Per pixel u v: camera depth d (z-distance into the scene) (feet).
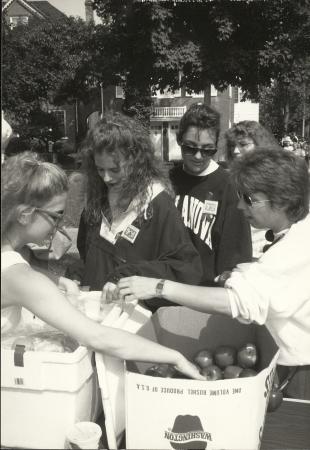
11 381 4.33
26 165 5.03
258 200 5.35
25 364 4.27
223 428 4.29
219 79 46.29
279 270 5.03
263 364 5.16
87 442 4.14
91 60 60.03
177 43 44.34
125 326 5.10
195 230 8.82
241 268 5.43
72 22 64.28
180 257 6.66
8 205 4.83
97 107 84.23
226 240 8.59
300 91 117.70
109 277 6.42
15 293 4.61
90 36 61.21
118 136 6.40
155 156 6.91
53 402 4.34
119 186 6.64
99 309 5.68
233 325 5.70
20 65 58.29
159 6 42.42
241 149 9.96
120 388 4.73
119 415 4.74
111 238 6.87
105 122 6.63
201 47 43.86
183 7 42.57
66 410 4.33
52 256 6.93
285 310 5.04
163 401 4.28
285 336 5.40
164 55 44.65
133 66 50.21
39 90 64.18
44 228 5.09
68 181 5.33
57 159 72.90
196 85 47.11
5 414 4.42
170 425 4.31
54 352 4.34
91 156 6.98
